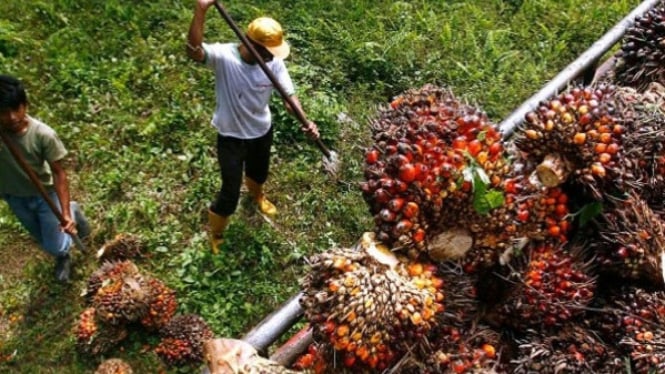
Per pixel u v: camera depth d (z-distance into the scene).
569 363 2.04
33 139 3.88
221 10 3.90
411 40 6.35
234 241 4.93
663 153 2.16
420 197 1.78
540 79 5.98
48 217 4.34
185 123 5.73
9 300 4.64
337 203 5.18
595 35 6.61
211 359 2.00
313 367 1.91
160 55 6.31
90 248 4.95
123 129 5.66
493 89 5.75
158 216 5.15
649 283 2.18
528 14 6.98
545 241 2.15
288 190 5.38
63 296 4.68
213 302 4.61
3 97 3.63
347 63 6.25
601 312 2.15
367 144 2.10
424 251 1.84
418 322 1.73
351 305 1.67
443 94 2.10
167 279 4.76
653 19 2.84
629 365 2.01
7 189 4.16
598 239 2.21
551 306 2.08
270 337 2.36
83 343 4.36
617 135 2.08
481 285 2.16
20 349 4.39
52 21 6.68
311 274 1.79
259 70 4.15
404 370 1.84
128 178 5.36
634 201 2.12
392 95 6.08
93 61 6.29
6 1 6.79
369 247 1.80
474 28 6.68
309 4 6.88
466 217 1.84
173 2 6.91
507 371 2.08
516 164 2.05
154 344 4.43
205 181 5.30
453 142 1.84
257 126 4.41
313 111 5.63
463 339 2.01
